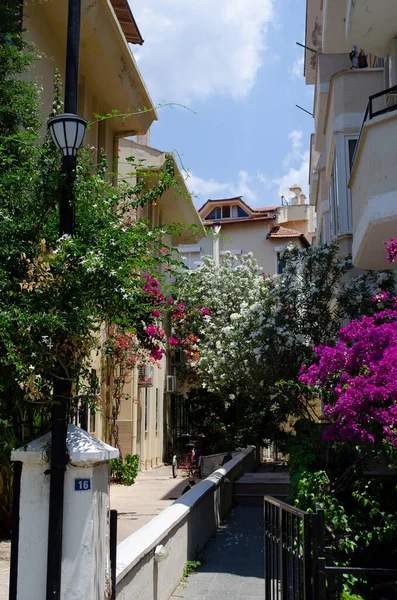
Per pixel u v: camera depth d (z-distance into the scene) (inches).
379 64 585.6
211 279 917.8
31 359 164.6
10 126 308.2
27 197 205.2
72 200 186.1
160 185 254.5
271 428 771.4
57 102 248.7
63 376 173.0
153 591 238.1
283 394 433.7
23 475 164.9
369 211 344.2
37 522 162.2
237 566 321.1
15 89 314.3
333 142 576.7
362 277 479.8
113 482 631.8
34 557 160.7
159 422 892.0
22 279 175.2
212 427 913.5
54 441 162.7
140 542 227.6
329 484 288.7
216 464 657.0
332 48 659.4
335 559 237.5
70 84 189.6
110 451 165.5
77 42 191.8
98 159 551.2
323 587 168.6
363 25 416.2
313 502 262.7
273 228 1387.8
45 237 187.6
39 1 413.7
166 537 263.1
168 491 587.8
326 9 595.2
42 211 189.6
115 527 178.7
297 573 190.4
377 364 247.6
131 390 717.9
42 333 167.6
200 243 1391.5
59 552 158.2
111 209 223.6
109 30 488.7
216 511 427.2
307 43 877.2
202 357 827.4
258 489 545.0
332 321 464.4
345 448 351.3
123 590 195.8
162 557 237.0
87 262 172.4
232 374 521.7
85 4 437.1
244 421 813.9
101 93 553.6
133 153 693.9
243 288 914.1
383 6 393.7
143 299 297.3
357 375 261.4
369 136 350.6
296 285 483.2
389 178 339.9
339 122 565.0
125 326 271.4
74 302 173.3
